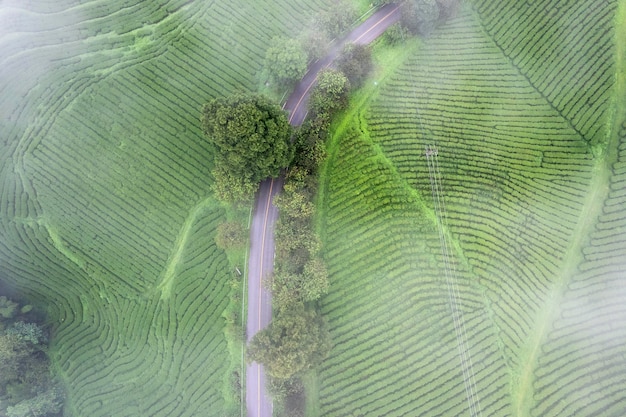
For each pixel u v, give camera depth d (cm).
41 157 7581
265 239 7131
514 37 7681
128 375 7156
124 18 7931
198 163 7519
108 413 7069
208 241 7300
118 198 7550
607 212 6800
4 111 7675
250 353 6131
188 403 6881
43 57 7831
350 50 7256
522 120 7394
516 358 6475
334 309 6894
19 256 7600
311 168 7019
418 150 7375
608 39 7362
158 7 7938
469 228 7006
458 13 7825
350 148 7375
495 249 6856
